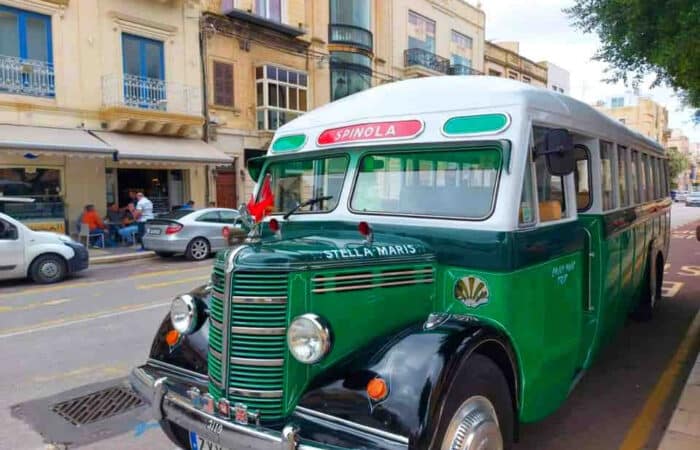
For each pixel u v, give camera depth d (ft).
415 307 10.09
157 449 12.60
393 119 11.93
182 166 58.29
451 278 10.52
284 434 7.86
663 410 14.69
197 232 46.14
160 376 10.41
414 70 84.02
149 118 53.62
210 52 60.70
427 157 11.30
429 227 10.84
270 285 8.46
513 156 10.27
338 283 8.91
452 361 8.27
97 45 51.08
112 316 25.68
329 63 72.54
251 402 8.54
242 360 8.58
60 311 26.89
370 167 12.12
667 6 16.38
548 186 11.82
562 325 12.31
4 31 45.57
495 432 9.02
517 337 10.21
